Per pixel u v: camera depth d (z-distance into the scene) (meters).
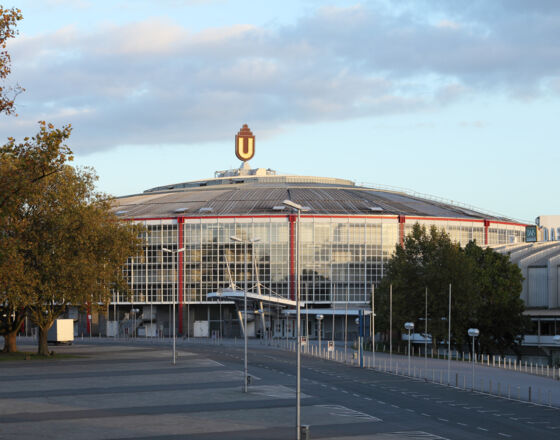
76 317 186.12
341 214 179.38
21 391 64.06
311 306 178.88
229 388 65.69
